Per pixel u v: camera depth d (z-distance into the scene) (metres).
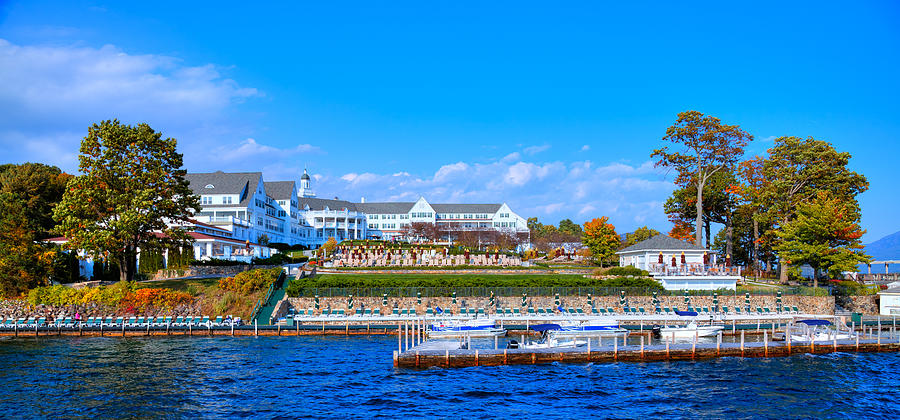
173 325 59.75
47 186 100.94
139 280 79.56
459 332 57.56
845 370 46.03
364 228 193.38
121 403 36.56
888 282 92.75
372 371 44.69
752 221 106.62
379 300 66.25
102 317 62.22
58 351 51.09
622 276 77.62
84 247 67.69
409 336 58.41
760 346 51.25
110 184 71.62
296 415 34.78
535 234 193.00
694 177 100.25
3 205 86.56
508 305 67.50
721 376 44.16
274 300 67.12
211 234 104.38
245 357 48.81
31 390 39.00
